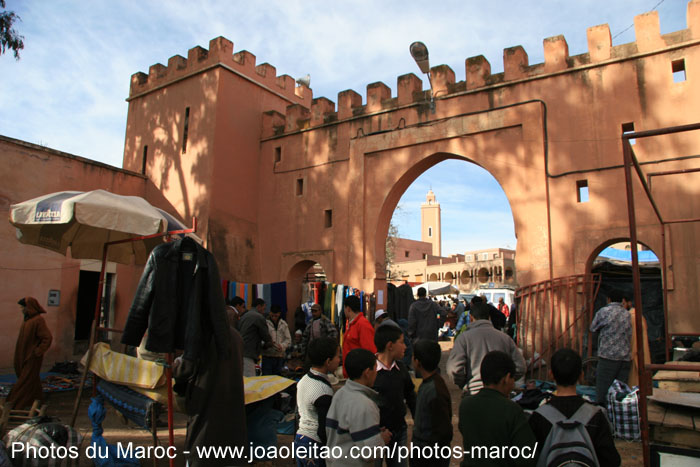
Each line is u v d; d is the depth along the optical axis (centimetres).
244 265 1401
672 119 926
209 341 412
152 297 411
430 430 341
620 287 1052
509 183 1079
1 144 1111
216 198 1347
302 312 1261
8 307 1091
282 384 526
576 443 272
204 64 1431
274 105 1594
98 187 1336
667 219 898
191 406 404
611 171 966
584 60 1023
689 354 726
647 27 967
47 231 645
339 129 1369
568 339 938
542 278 998
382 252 1286
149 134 1544
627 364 634
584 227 977
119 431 651
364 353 328
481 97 1143
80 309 1275
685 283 868
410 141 1231
